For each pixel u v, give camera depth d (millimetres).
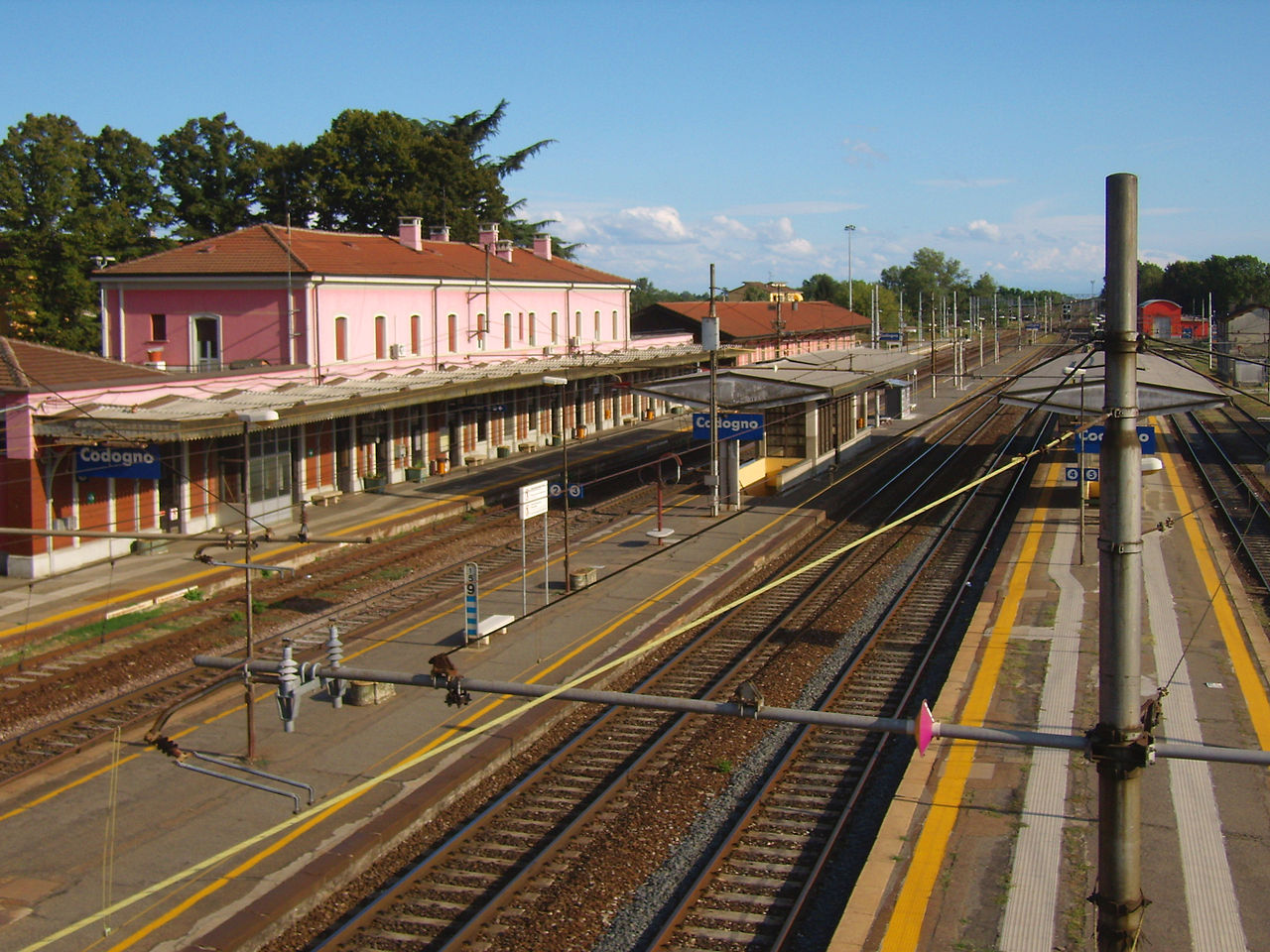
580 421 53219
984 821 12352
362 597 23812
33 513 24188
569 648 19672
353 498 35281
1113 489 7070
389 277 38688
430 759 14625
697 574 25156
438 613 22109
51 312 47344
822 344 81688
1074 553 25812
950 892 10836
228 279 35750
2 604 22266
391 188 57938
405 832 12797
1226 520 30062
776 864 11984
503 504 35562
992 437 52562
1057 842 11844
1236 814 12406
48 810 13305
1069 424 53812
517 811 13422
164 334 36969
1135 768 7184
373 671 9930
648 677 18469
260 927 10562
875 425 54781
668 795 13758
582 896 11344
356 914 11109
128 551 26688
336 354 36719
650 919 10922
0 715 16688
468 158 62844
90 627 21000
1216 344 83750
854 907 10547
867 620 21828
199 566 25422
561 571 25688
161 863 11898
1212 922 10258
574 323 54188
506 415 45938
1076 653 18328
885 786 13992
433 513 32750
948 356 101312
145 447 23844
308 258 37031
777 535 29469
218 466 29594
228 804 13352
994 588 22766
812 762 14820
